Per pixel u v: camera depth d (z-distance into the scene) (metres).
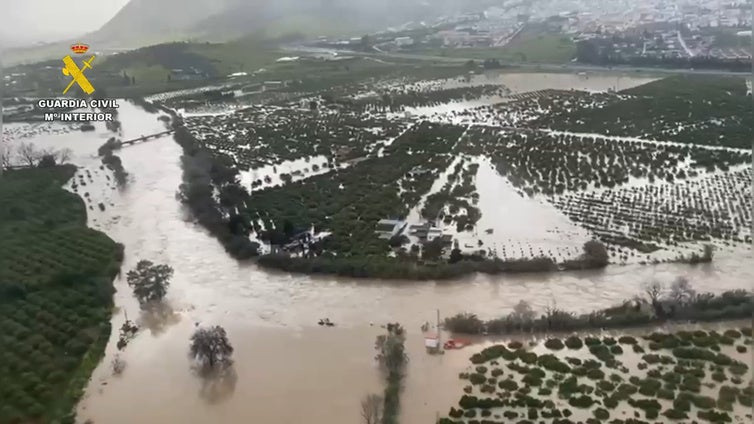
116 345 104.50
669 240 129.38
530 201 152.88
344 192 161.75
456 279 118.75
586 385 89.25
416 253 127.50
